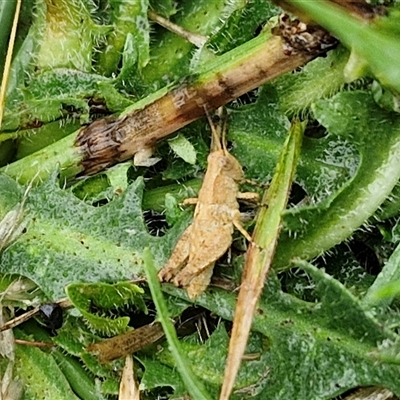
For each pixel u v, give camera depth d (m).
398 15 0.19
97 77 0.21
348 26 0.19
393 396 0.20
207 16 0.21
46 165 0.21
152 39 0.21
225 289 0.20
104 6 0.21
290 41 0.20
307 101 0.20
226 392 0.19
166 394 0.21
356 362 0.19
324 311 0.20
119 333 0.20
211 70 0.20
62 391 0.21
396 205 0.20
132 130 0.21
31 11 0.21
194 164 0.21
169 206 0.21
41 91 0.21
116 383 0.21
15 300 0.21
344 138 0.20
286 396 0.20
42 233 0.21
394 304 0.20
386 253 0.21
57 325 0.21
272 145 0.21
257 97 0.21
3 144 0.21
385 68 0.19
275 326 0.20
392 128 0.20
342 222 0.20
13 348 0.21
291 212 0.20
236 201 0.20
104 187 0.21
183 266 0.20
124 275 0.20
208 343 0.20
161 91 0.21
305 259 0.20
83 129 0.21
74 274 0.20
